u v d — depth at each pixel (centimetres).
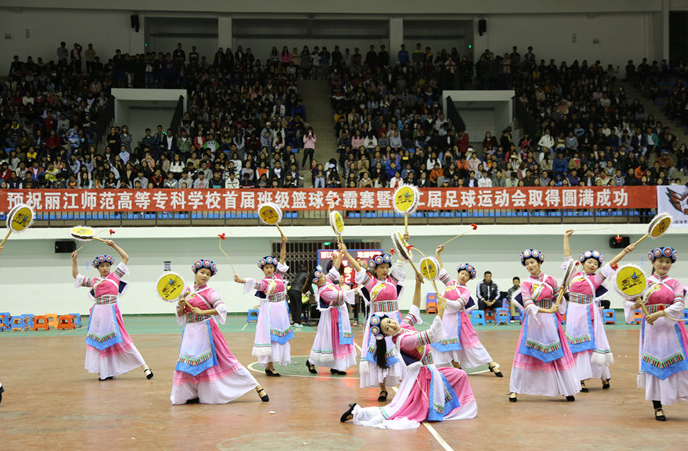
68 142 2645
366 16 3353
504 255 2416
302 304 2066
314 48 3359
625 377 1117
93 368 1104
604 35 3425
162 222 2355
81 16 3256
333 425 774
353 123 2797
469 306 1132
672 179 2467
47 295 2323
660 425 771
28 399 948
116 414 844
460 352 1133
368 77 3136
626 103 3050
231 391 912
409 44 3506
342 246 1141
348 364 1151
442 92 3100
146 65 3012
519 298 920
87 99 2927
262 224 2375
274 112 2878
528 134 2889
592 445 682
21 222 1039
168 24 3391
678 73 3256
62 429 765
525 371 912
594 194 2344
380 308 955
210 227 2298
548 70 3203
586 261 1028
